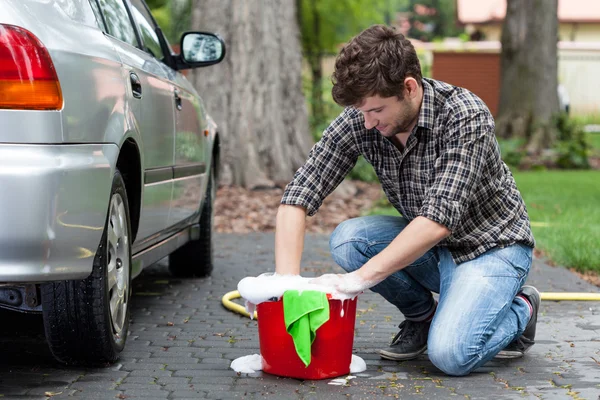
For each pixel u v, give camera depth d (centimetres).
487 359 334
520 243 339
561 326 431
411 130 323
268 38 1079
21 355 364
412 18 5328
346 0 1897
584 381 326
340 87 303
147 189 396
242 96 1071
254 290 318
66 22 322
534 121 1808
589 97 2823
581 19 3434
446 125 319
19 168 277
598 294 504
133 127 361
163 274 599
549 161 1667
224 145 1066
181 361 358
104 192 314
